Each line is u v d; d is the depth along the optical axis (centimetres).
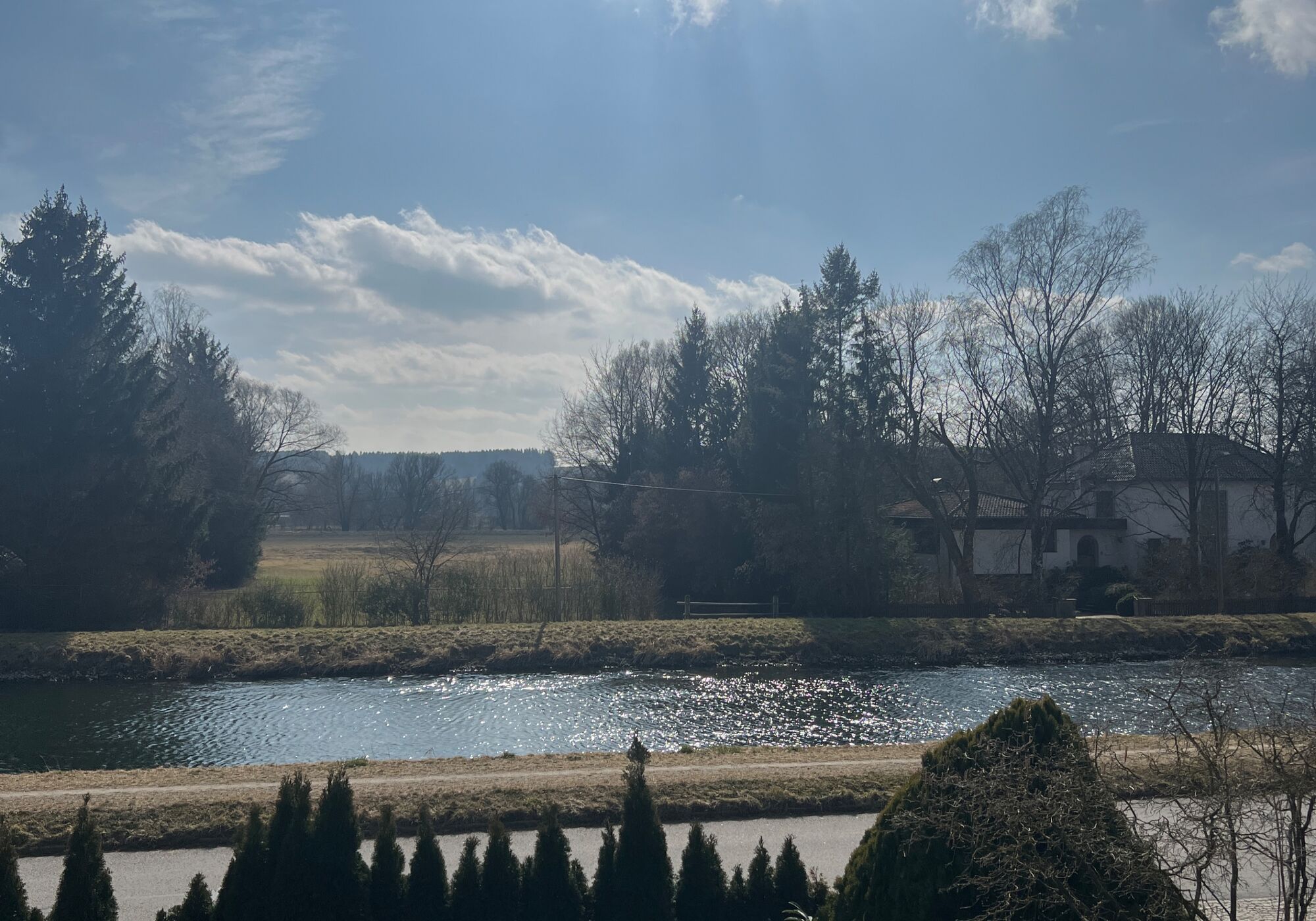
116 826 1302
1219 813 680
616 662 3484
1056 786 663
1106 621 3925
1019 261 4281
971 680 3200
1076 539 5353
